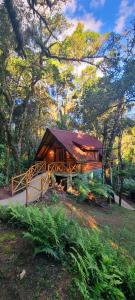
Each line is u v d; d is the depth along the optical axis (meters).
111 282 4.11
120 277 4.50
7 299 3.61
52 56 17.03
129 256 6.30
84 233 5.61
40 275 4.05
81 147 18.73
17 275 3.99
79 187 14.59
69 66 24.25
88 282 4.14
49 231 4.72
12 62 15.30
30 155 21.52
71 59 18.06
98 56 16.81
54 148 19.00
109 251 5.11
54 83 23.72
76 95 28.95
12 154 17.28
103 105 15.27
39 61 16.50
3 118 16.05
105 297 4.03
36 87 21.02
